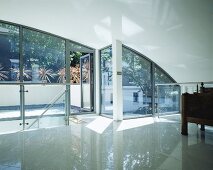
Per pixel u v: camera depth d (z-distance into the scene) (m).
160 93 6.52
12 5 4.50
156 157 2.85
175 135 4.09
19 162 2.71
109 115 6.39
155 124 5.24
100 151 3.13
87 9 4.35
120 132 4.38
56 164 2.63
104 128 4.80
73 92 7.73
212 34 4.72
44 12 4.76
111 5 4.04
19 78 5.84
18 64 5.84
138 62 6.92
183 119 4.13
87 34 5.92
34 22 5.48
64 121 5.32
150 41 5.74
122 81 6.44
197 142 3.58
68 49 6.52
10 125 5.12
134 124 5.26
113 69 5.90
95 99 7.01
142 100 6.89
